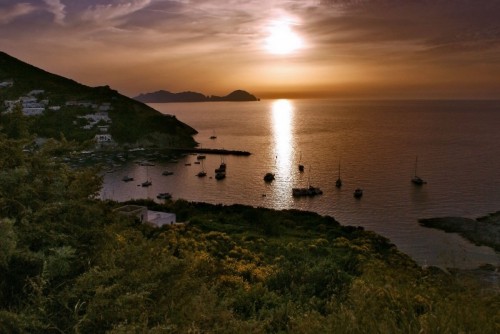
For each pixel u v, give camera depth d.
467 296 6.68
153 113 191.12
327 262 13.90
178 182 94.44
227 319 6.70
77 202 6.54
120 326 4.91
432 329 5.42
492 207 67.00
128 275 6.18
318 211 68.38
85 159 121.50
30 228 5.76
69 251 5.42
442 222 58.50
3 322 4.68
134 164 116.44
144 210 36.81
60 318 5.20
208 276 9.90
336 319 6.05
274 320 8.80
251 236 35.84
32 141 6.93
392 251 38.72
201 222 42.03
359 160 117.25
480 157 120.12
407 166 106.56
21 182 6.19
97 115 170.12
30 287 5.41
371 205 70.75
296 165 111.56
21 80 196.75
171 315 6.23
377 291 7.06
